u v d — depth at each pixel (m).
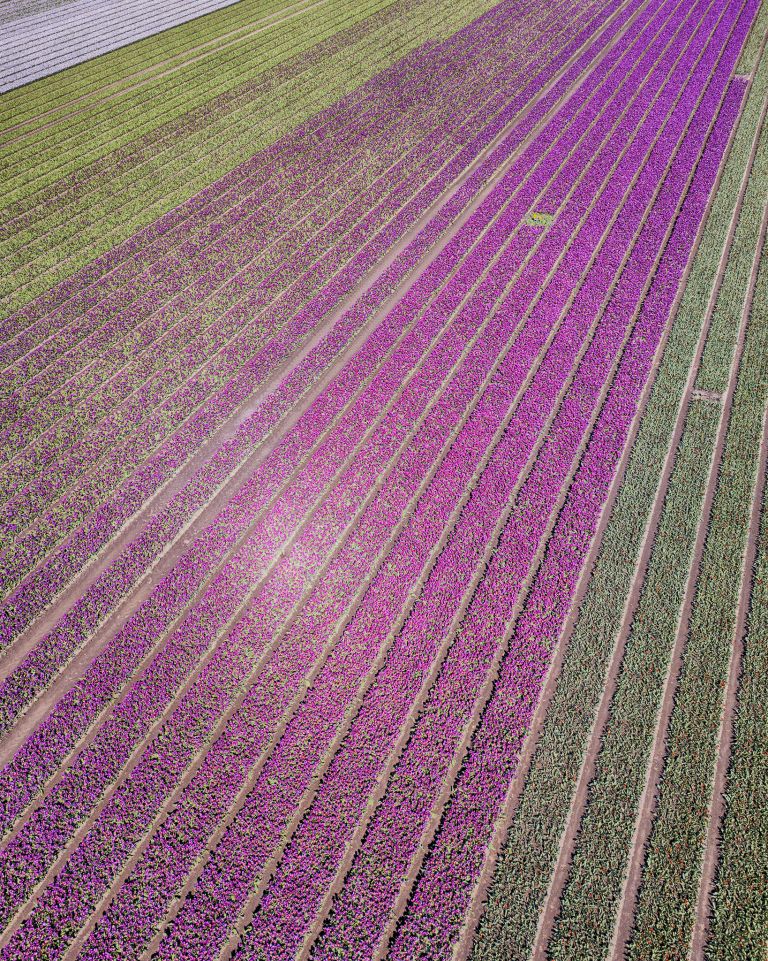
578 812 8.61
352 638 10.48
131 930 7.96
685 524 11.42
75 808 9.00
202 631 10.81
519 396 14.17
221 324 16.64
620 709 9.38
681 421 13.21
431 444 13.34
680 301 15.96
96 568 11.96
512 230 18.83
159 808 8.98
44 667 10.52
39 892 8.38
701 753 8.92
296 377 15.05
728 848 8.14
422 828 8.58
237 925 7.97
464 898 8.00
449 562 11.35
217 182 21.97
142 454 13.72
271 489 12.85
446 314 16.27
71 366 15.77
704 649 9.89
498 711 9.47
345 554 11.66
